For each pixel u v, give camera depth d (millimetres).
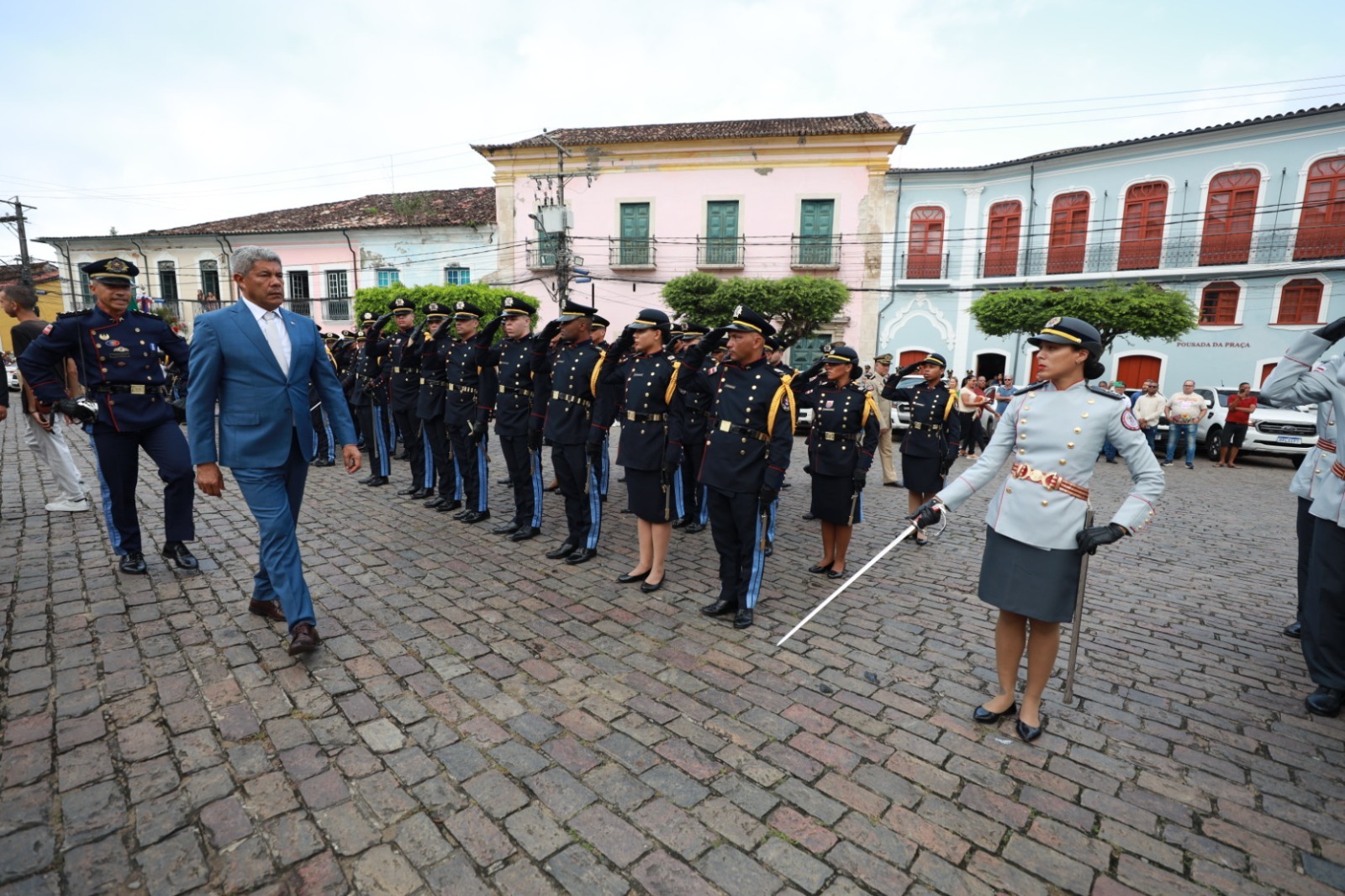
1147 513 2881
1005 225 21797
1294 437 13148
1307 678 3807
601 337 6188
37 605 4184
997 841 2441
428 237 24719
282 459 3639
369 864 2234
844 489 5258
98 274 4500
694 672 3627
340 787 2594
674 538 6383
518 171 22953
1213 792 2770
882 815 2555
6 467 8789
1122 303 16359
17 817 2375
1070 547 2977
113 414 4512
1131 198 20438
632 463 4793
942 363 6512
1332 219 18500
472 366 6586
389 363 8031
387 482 8430
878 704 3355
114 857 2221
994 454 3277
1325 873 2344
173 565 4906
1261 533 7391
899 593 5020
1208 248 19844
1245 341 19906
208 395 3512
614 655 3791
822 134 21203
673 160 22156
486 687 3373
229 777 2629
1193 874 2320
